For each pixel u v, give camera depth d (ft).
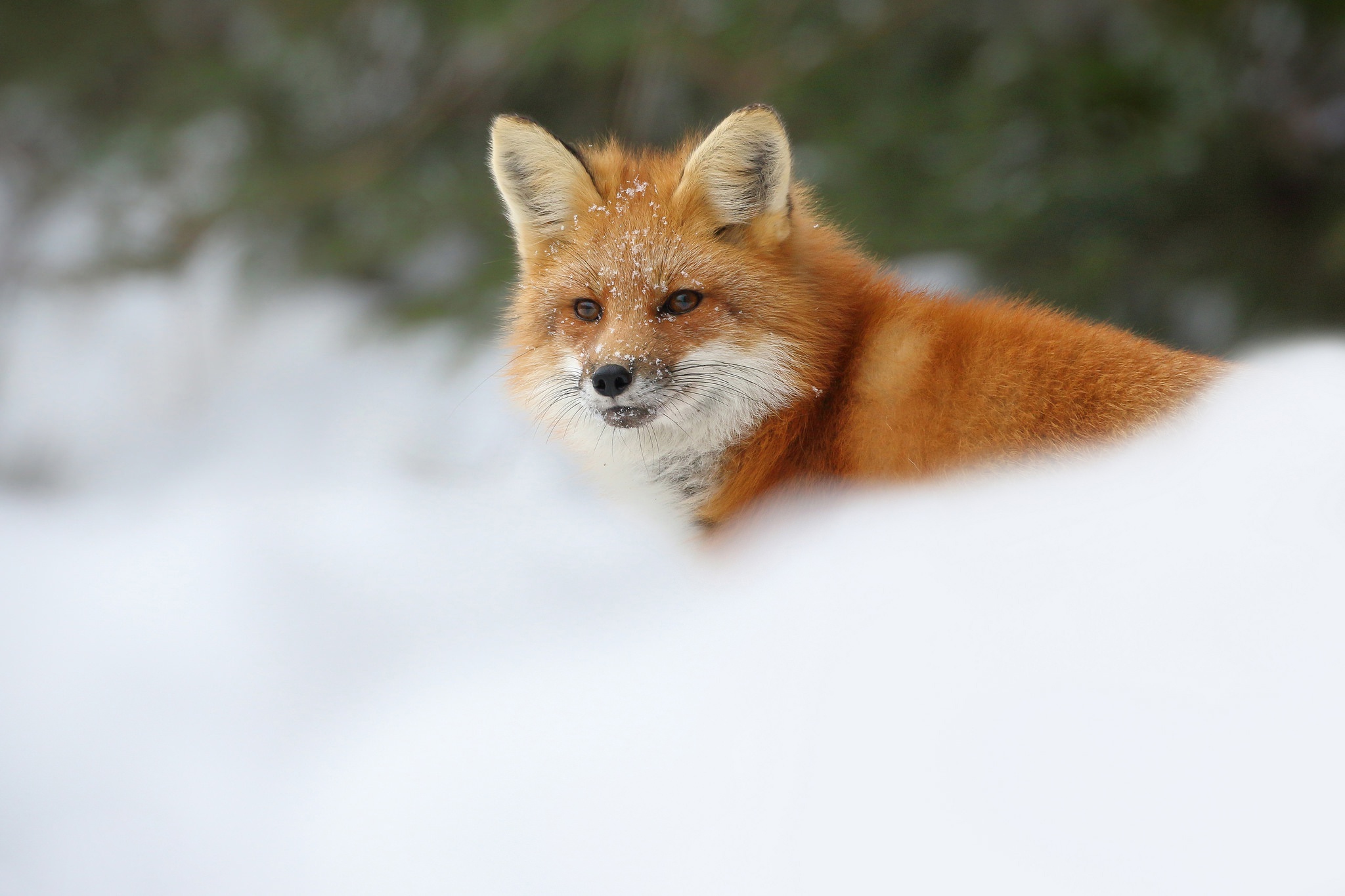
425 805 23.43
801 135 84.17
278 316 97.45
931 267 78.33
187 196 96.43
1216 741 17.61
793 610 23.56
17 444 95.50
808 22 82.02
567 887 20.42
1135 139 73.72
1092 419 26.78
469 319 85.10
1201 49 73.82
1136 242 74.49
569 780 22.50
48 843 25.86
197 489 73.46
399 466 78.79
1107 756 17.99
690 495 32.73
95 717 31.22
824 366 30.25
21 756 29.48
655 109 89.56
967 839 18.03
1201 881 16.56
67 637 37.32
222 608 38.60
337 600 38.58
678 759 21.77
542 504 49.98
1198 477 22.63
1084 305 73.97
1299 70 79.05
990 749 18.79
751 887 19.04
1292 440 22.63
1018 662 19.80
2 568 45.06
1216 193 75.10
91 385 97.86
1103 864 17.11
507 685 27.20
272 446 87.92
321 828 24.53
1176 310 75.92
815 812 19.40
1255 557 19.99
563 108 95.35
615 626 29.94
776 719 21.30
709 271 30.55
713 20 81.97
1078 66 74.64
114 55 100.68
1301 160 76.64
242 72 95.04
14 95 101.35
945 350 28.84
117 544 48.06
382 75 99.55
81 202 103.60
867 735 19.97
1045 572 21.43
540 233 33.81
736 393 30.60
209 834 25.59
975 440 27.40
